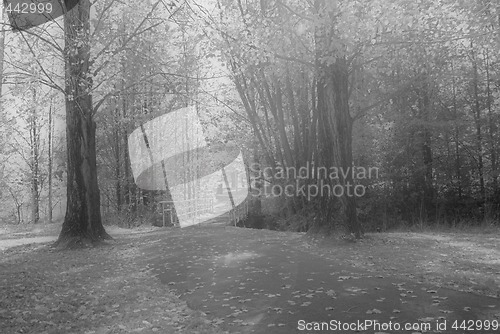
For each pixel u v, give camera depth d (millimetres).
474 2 13523
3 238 18781
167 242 14930
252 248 12562
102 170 29141
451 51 18969
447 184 22391
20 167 35156
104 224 26344
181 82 17422
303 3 13984
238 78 22656
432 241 13086
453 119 21578
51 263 11641
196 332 5609
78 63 14203
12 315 6438
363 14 11719
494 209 21328
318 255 11070
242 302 6941
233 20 13953
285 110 24328
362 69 16141
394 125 21703
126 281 9086
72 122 15312
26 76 15008
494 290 7082
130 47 15086
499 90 21453
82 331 5785
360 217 21641
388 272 8773
